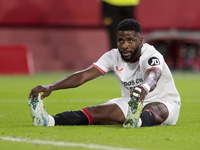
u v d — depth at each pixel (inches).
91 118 626.2
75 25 3806.6
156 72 585.0
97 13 3816.4
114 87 1929.1
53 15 3772.1
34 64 4094.5
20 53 2930.6
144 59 612.1
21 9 3732.8
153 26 3919.8
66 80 635.5
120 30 603.5
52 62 4133.9
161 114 623.2
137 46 607.8
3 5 3708.2
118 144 454.3
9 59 2910.9
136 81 637.3
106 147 434.0
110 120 637.3
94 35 4215.1
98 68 652.1
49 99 1293.1
